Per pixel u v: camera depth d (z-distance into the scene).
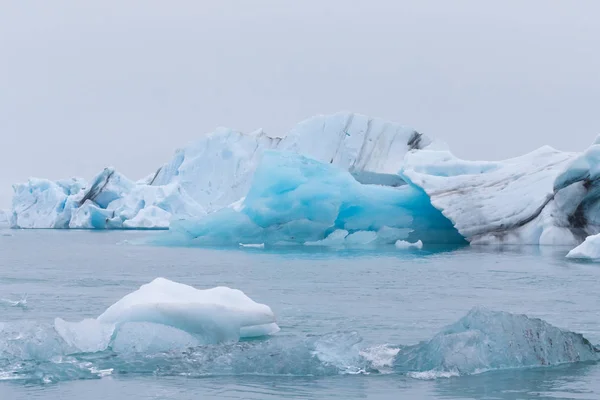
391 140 49.88
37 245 34.72
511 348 7.77
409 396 6.51
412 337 9.51
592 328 10.29
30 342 7.93
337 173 33.50
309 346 7.91
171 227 34.47
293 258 24.27
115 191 56.12
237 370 7.43
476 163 36.06
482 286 15.66
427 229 33.53
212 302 9.20
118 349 8.26
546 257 24.12
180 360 7.73
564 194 30.61
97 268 21.02
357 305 12.67
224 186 51.75
